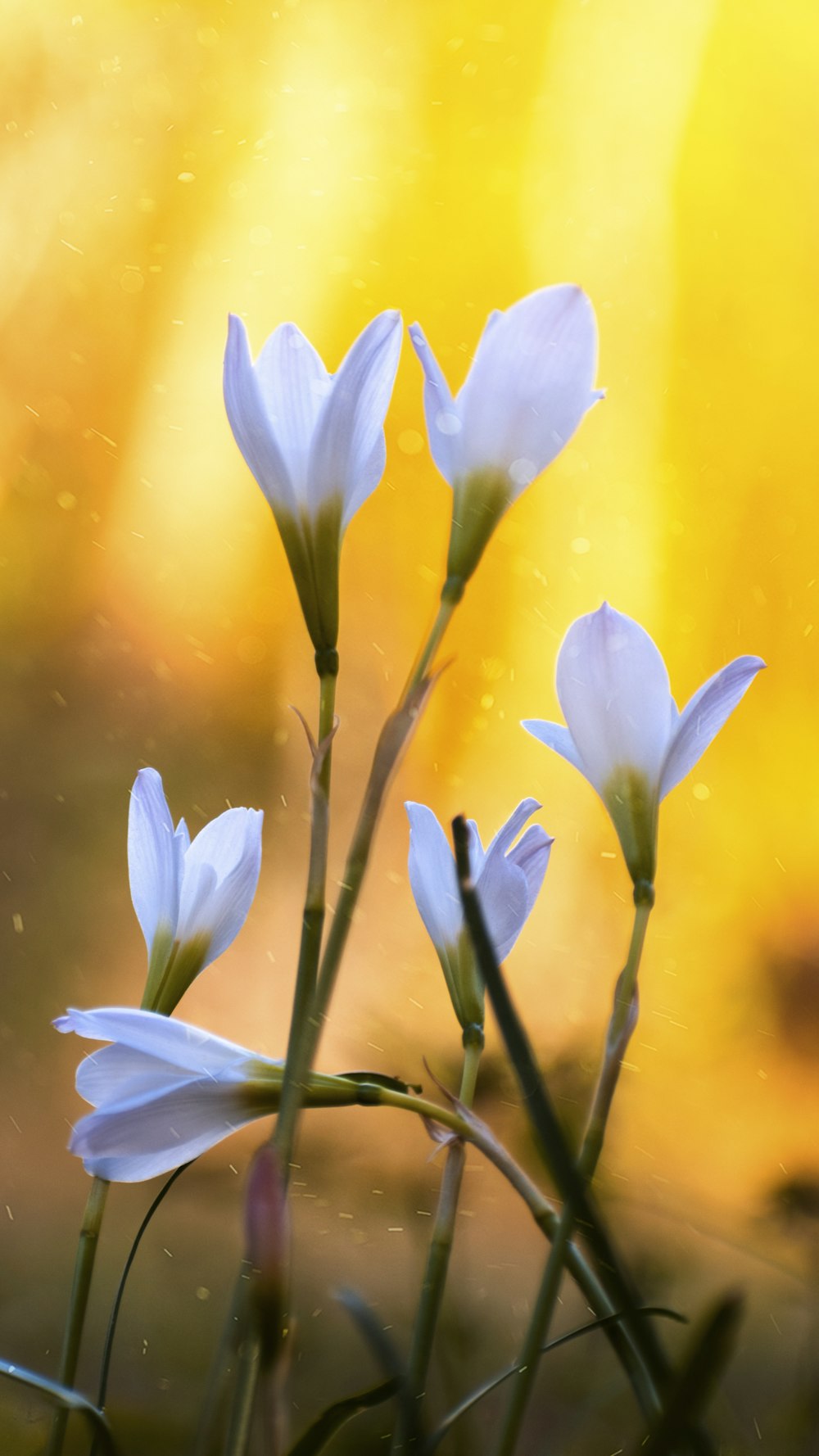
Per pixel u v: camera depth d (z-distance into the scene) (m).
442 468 0.65
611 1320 0.63
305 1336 1.21
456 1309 0.92
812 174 3.55
